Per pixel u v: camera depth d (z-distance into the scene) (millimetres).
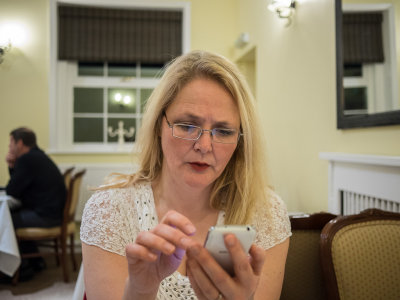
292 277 1304
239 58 4469
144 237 555
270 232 975
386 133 1737
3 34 4426
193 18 4746
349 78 2020
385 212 1236
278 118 3244
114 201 931
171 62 912
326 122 2348
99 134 4832
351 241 1152
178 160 810
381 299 1129
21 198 3037
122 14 4664
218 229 534
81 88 4785
